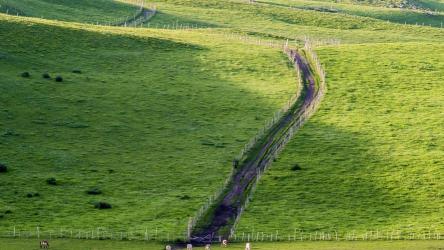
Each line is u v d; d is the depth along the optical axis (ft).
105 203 595.47
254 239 546.26
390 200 627.87
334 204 620.49
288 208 609.83
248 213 597.11
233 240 543.80
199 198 621.72
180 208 598.75
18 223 553.23
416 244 530.27
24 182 630.33
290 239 547.49
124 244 520.01
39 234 533.14
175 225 563.48
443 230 567.18
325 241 542.57
